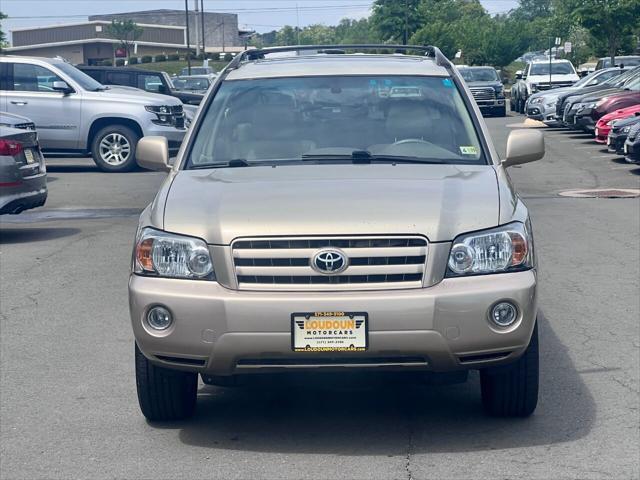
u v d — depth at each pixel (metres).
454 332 4.87
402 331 4.84
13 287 9.48
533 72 41.97
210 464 5.07
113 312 8.44
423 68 6.75
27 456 5.23
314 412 5.87
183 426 5.65
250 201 5.21
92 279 9.81
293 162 6.02
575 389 6.20
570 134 29.17
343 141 6.16
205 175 5.80
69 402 6.11
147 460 5.14
